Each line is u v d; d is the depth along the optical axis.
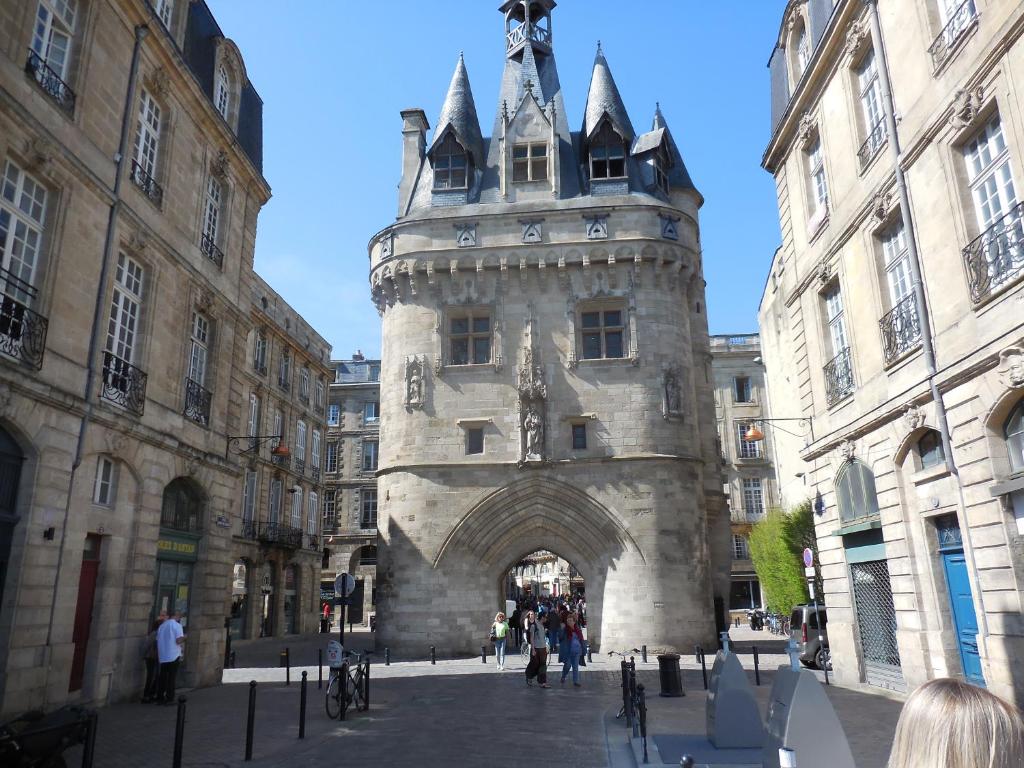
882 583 14.50
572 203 26.55
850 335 15.31
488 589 24.11
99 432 13.26
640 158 28.33
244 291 20.09
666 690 14.40
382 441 26.09
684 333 26.00
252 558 34.62
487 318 26.38
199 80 17.55
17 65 11.52
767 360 34.09
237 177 19.91
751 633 35.03
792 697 6.29
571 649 16.66
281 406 39.41
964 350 11.34
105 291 13.61
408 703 14.10
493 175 28.19
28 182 12.05
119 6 14.40
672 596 23.11
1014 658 10.29
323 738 10.69
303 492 42.22
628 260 25.67
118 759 9.27
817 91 16.72
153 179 15.91
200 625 16.75
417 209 27.45
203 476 17.22
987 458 10.84
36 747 7.34
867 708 12.32
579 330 25.66
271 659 25.25
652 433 24.44
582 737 10.66
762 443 49.84
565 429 24.72
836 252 15.95
